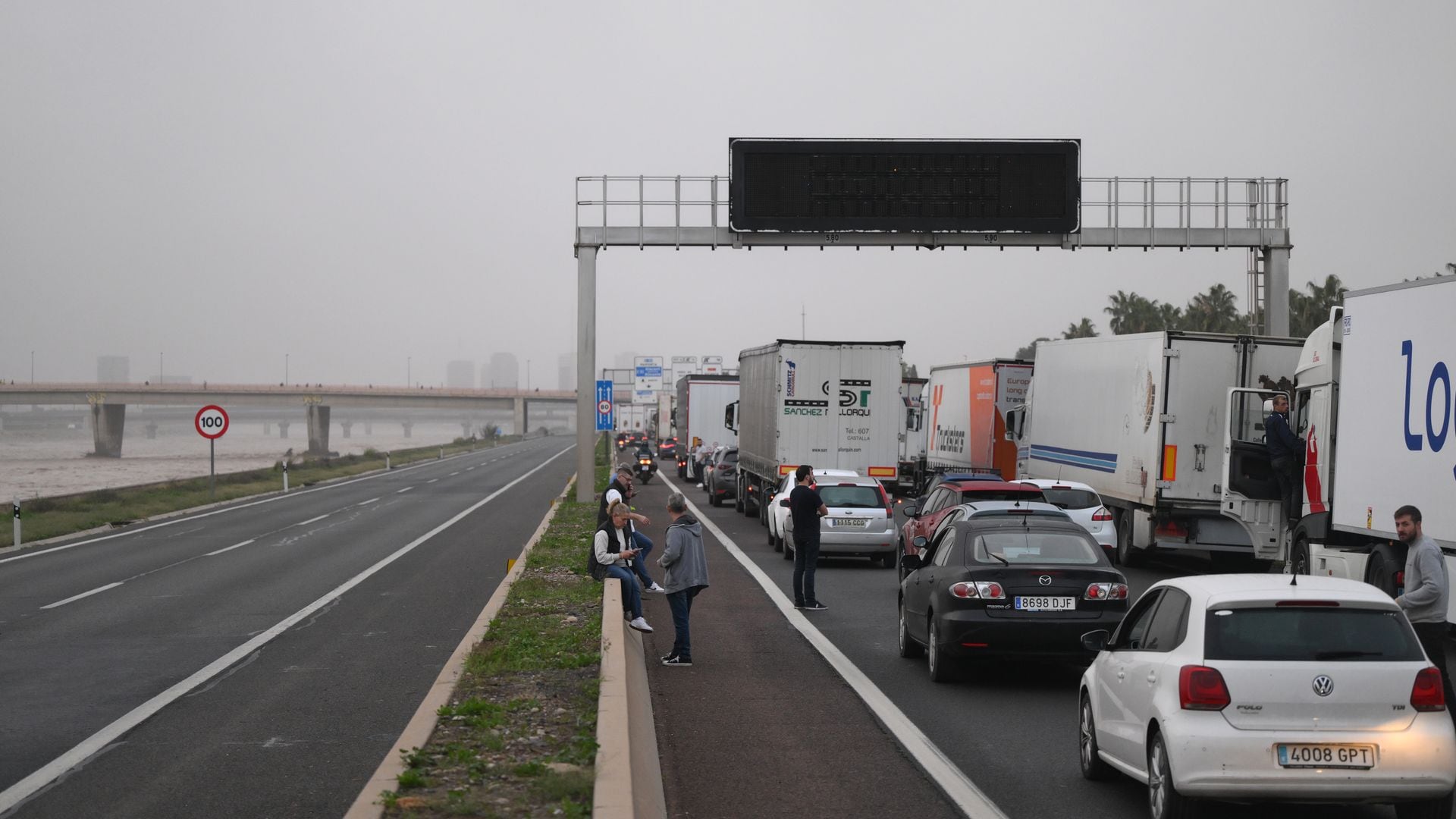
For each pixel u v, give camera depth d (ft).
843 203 106.63
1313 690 23.27
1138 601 28.58
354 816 22.35
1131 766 26.05
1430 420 45.62
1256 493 68.39
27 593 66.18
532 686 35.91
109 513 123.95
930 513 71.82
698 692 39.81
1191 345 74.33
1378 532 49.47
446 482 197.57
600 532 53.98
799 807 26.50
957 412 131.23
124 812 25.88
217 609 58.95
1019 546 41.78
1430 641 32.35
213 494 147.84
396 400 567.18
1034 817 25.79
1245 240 106.73
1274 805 26.91
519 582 62.28
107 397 492.54
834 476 83.66
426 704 33.01
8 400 501.97
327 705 36.91
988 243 107.24
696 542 44.88
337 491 173.37
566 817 21.94
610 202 111.14
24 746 31.86
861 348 105.40
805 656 46.88
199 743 32.12
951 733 34.06
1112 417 83.20
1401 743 23.03
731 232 108.68
